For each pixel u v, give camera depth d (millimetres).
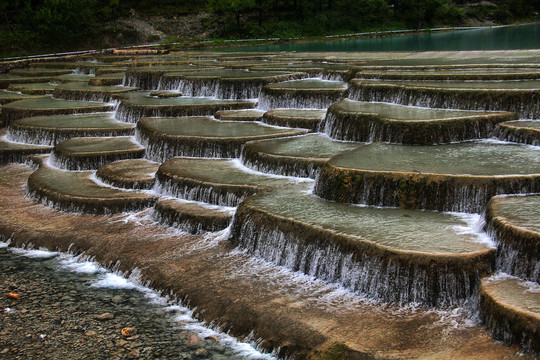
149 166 23828
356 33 86188
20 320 14641
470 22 96688
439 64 34031
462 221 15828
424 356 11484
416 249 13797
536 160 18094
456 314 12953
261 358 12828
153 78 37438
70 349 13328
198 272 15961
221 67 41719
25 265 17938
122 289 16188
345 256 14430
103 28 78312
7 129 31578
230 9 81188
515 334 11469
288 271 15477
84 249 18391
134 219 19891
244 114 28234
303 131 24531
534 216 14391
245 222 16906
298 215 16281
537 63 31625
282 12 89625
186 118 28469
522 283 12961
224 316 14078
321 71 35688
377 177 17250
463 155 19094
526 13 100875
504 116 21562
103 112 32906
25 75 50562
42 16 73688
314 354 12227
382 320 12969
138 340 13609
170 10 85500
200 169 21672
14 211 21531
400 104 25156
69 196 21188
